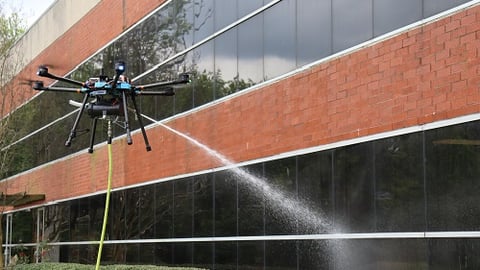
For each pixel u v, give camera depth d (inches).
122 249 714.8
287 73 476.1
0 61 1065.5
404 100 370.0
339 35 426.6
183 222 601.0
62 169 917.2
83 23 881.5
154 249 647.8
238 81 537.3
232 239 523.2
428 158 350.6
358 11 411.8
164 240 631.2
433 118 349.4
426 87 356.2
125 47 752.3
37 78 1035.9
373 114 392.5
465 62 333.1
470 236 322.7
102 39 816.9
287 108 472.7
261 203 491.5
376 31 395.5
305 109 453.4
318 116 440.1
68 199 888.9
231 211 529.3
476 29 328.5
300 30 465.4
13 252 1085.1
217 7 577.6
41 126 1002.7
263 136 497.7
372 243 383.9
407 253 358.9
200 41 601.3
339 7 428.5
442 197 340.2
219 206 547.2
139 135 698.8
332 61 430.9
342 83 420.2
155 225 652.1
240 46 538.9
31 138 1034.7
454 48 340.5
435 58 351.9
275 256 469.4
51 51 991.6
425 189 350.9
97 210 792.3
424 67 358.6
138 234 684.1
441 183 341.7
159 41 677.3
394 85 378.3
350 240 401.1
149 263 653.9
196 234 577.3
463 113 331.6
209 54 586.2
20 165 1047.0
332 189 420.5
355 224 398.6
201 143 584.1
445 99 343.3
